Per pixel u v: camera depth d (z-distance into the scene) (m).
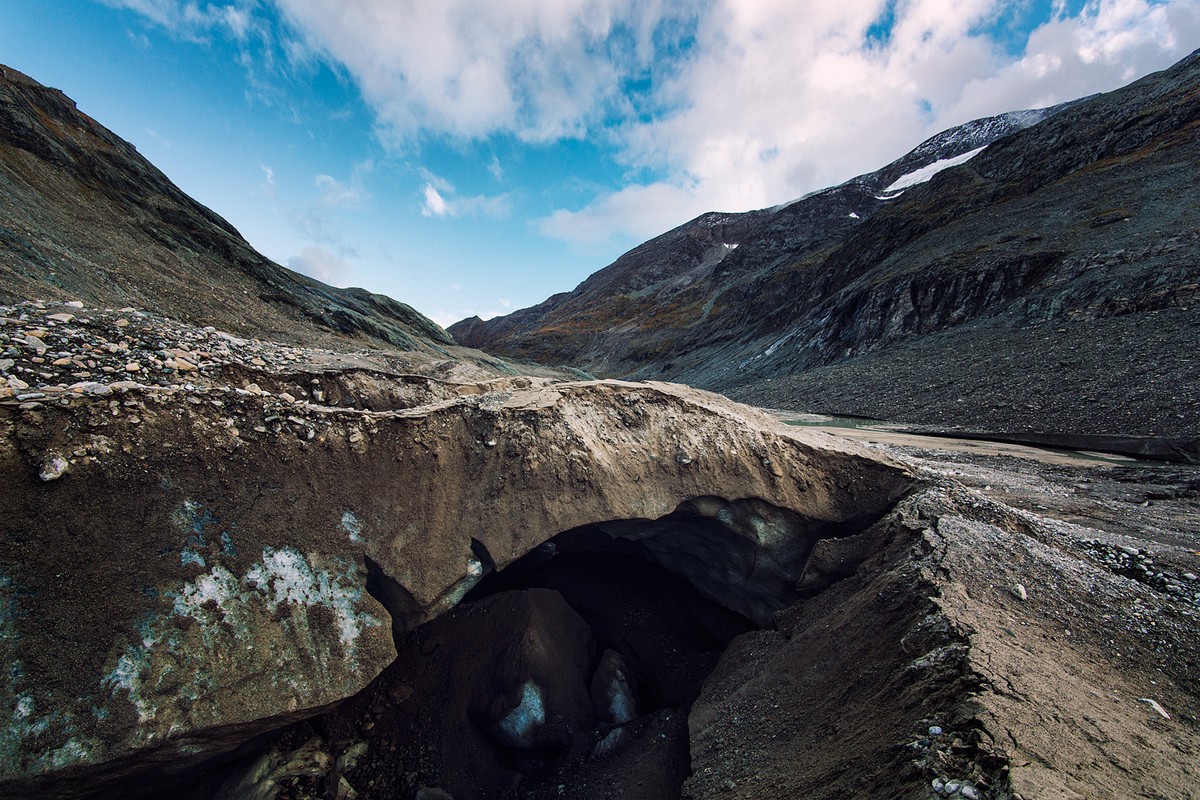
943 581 6.35
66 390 5.29
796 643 7.58
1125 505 12.48
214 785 5.89
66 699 4.48
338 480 6.64
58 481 4.89
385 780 7.13
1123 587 6.91
